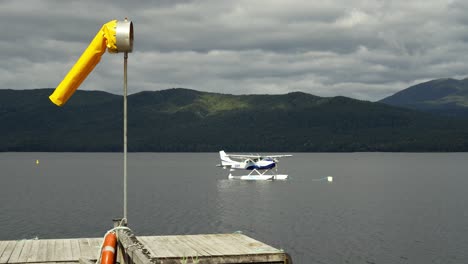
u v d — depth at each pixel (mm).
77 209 62250
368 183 113812
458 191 92812
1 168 182000
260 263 9320
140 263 6699
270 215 58562
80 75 9133
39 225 48969
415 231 48156
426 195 85312
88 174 146125
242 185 106625
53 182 113188
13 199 74875
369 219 56156
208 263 9156
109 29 9164
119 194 83938
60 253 10133
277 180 123438
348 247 39812
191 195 83125
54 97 9133
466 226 51375
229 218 55438
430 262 35312
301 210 63688
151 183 111688
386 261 35219
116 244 8453
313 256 36438
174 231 45938
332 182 117125
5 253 10156
